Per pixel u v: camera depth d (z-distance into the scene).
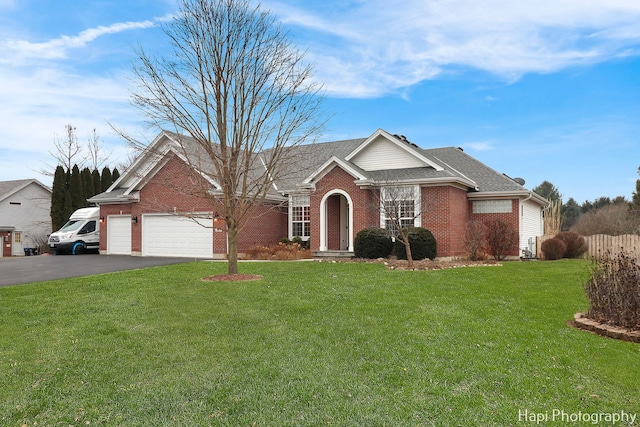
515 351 6.57
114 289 11.03
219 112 12.65
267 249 20.27
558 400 5.05
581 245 22.27
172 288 11.04
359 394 5.14
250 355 6.38
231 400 5.03
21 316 8.59
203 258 20.94
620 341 7.16
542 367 5.96
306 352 6.48
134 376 5.72
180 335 7.30
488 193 21.33
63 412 4.87
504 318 8.41
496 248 20.19
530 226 24.41
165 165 22.23
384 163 21.67
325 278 12.47
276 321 8.05
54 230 33.06
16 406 5.00
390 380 5.52
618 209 44.66
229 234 13.02
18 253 37.56
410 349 6.57
